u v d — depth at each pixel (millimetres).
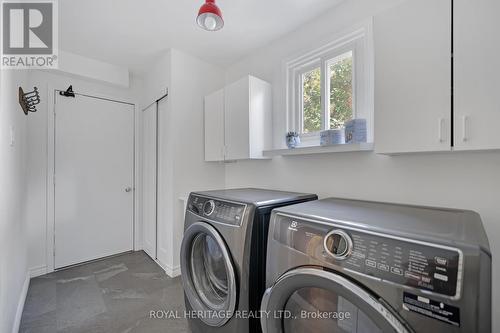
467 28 958
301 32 2018
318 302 857
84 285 2203
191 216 1537
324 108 1885
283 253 911
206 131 2600
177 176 2451
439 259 589
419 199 1334
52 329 1602
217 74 2795
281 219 954
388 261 658
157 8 1783
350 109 1743
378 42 1248
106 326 1638
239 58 2621
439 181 1267
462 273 557
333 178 1757
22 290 1881
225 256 1197
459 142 980
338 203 1292
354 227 759
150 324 1663
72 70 2510
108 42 2289
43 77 2469
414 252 629
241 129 2129
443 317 565
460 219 890
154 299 1974
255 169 2436
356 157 1624
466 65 961
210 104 2535
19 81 1811
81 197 2723
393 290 637
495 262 1104
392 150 1191
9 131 1432
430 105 1061
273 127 2238
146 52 2496
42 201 2453
